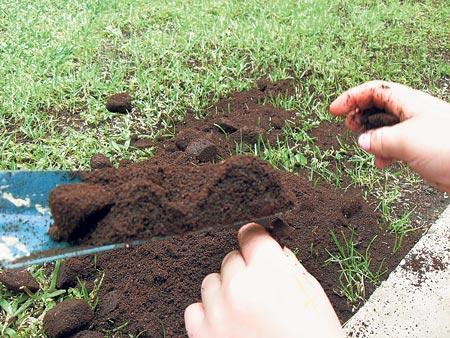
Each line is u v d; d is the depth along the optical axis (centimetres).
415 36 97
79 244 38
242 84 79
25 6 96
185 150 66
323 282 54
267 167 38
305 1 102
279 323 32
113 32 89
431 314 52
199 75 79
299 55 86
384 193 63
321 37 92
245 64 82
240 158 38
